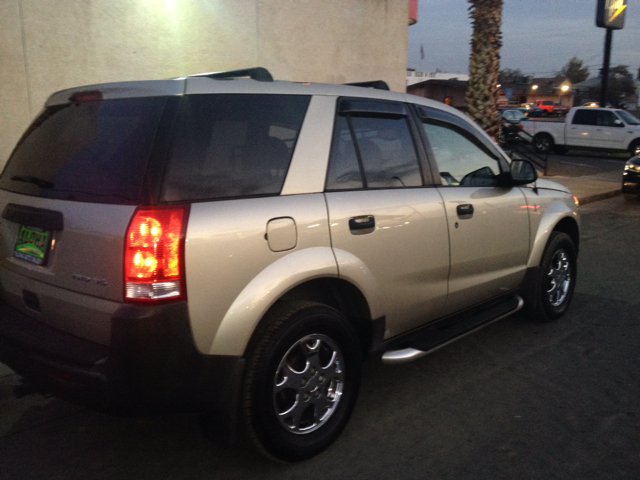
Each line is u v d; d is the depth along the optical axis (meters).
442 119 3.85
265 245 2.63
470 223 3.78
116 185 2.48
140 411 2.43
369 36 10.90
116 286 2.37
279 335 2.67
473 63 10.45
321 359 2.98
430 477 2.79
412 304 3.46
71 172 2.71
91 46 7.16
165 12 7.82
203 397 2.53
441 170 3.71
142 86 2.70
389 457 2.96
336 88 3.26
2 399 3.67
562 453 2.99
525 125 21.88
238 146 2.71
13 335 2.73
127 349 2.31
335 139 3.11
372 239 3.11
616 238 8.60
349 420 3.17
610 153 19.86
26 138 3.18
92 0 7.09
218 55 8.55
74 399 2.52
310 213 2.84
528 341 4.54
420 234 3.40
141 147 2.49
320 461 2.94
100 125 2.74
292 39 9.58
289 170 2.86
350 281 2.99
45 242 2.72
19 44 6.54
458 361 4.17
